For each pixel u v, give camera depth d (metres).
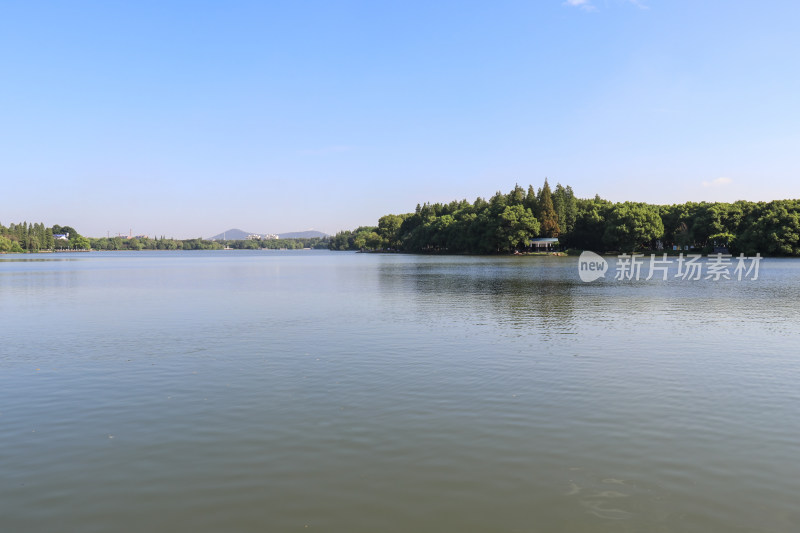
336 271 83.12
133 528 8.27
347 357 19.48
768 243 116.81
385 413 13.20
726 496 9.05
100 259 178.38
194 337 23.89
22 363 19.06
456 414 13.10
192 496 9.20
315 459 10.55
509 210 151.75
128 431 12.17
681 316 29.77
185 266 113.31
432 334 24.19
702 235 132.62
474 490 9.29
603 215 156.88
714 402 13.98
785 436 11.62
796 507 8.69
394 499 9.02
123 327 27.03
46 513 8.72
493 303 36.41
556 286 50.72
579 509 8.66
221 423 12.60
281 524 8.33
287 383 16.00
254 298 40.97
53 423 12.75
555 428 12.12
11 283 60.72
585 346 21.31
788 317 29.22
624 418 12.77
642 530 8.07
